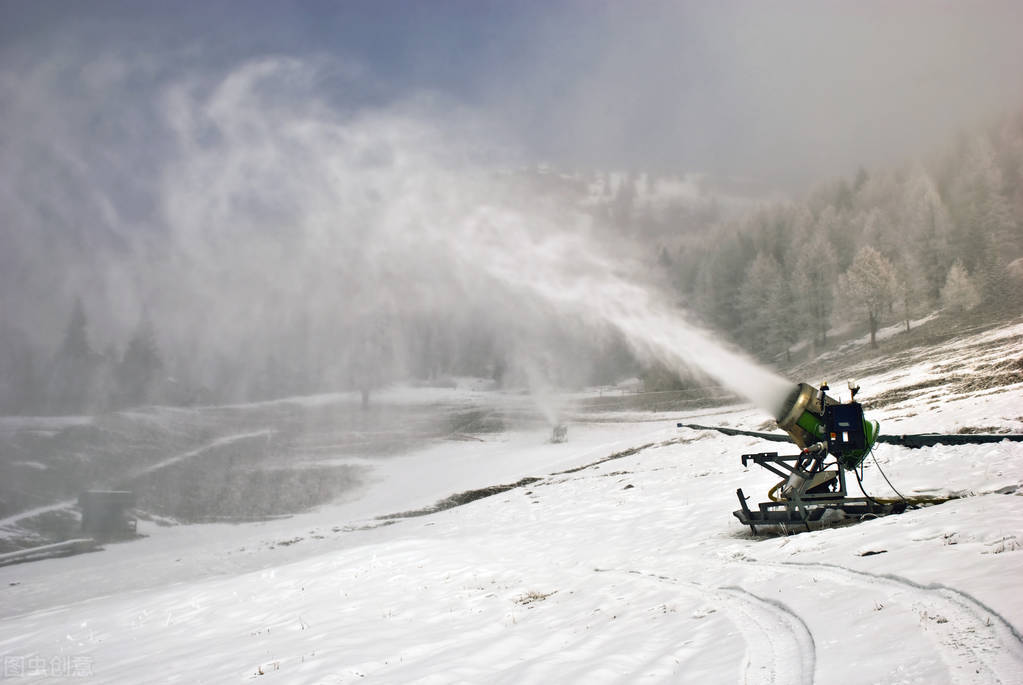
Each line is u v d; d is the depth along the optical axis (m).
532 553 15.48
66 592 28.03
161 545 39.91
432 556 14.53
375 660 8.03
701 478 24.33
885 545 8.11
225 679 8.10
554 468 42.12
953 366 38.31
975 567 6.17
